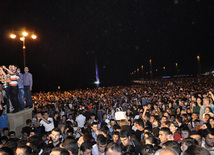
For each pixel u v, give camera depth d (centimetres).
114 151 290
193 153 221
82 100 1909
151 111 976
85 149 336
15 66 809
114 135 461
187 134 448
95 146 397
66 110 1284
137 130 561
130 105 1288
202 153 216
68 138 389
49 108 1167
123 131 401
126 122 683
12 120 753
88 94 2759
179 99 1282
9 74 783
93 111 1236
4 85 784
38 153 390
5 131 593
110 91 3008
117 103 1452
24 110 839
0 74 768
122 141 399
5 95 873
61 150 272
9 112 790
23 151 322
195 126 605
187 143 326
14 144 380
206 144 388
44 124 686
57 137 405
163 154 220
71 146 314
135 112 991
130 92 2522
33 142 390
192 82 3897
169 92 2075
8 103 789
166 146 311
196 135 408
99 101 1656
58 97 2458
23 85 945
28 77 949
